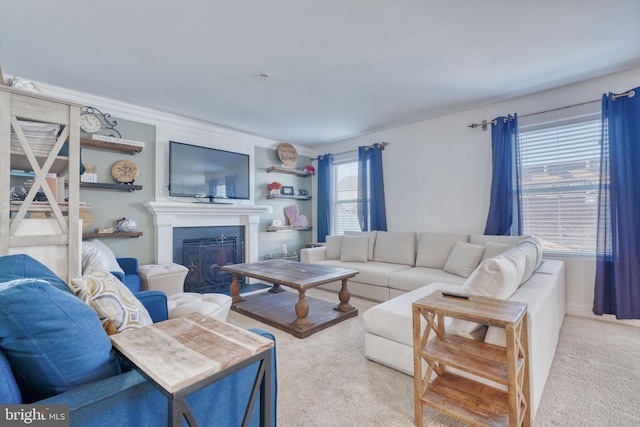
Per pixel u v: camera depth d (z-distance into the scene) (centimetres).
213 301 227
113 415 76
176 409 68
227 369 79
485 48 239
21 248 151
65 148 172
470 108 370
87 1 179
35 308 75
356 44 231
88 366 82
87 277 115
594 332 255
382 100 343
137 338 94
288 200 541
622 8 191
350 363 208
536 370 148
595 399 164
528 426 137
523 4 188
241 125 431
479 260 310
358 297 371
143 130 362
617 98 271
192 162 399
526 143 336
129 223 338
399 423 149
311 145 559
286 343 242
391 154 452
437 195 404
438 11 194
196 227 409
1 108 145
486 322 125
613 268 273
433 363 150
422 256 376
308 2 184
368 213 468
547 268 250
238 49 236
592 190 297
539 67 270
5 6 181
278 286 404
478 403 138
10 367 76
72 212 164
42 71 266
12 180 198
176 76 279
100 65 257
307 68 268
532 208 332
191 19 198
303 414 155
